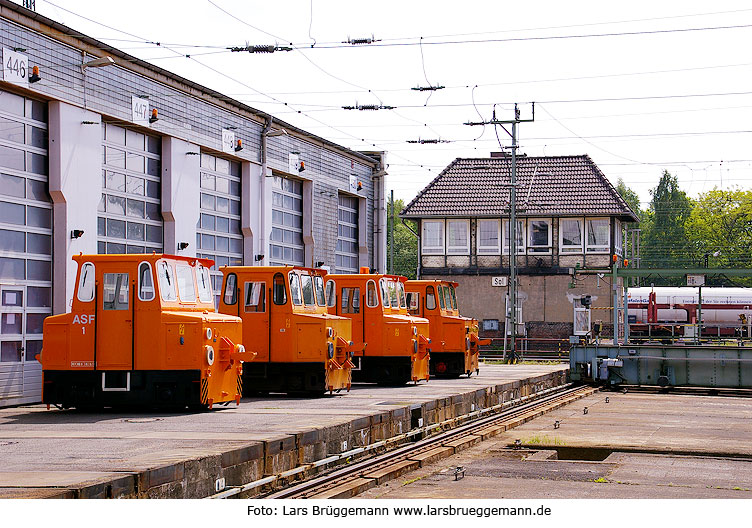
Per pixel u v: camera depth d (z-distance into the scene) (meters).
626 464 15.84
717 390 34.19
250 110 28.50
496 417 22.81
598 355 35.22
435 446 17.28
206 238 26.80
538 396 30.02
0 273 18.78
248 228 28.72
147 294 17.11
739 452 17.20
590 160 52.75
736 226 92.38
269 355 21.80
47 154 20.16
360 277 26.92
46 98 19.86
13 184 19.16
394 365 26.52
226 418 15.92
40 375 19.80
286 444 12.90
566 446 18.05
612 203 49.50
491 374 33.50
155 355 16.98
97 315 17.16
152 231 23.98
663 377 33.72
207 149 26.44
